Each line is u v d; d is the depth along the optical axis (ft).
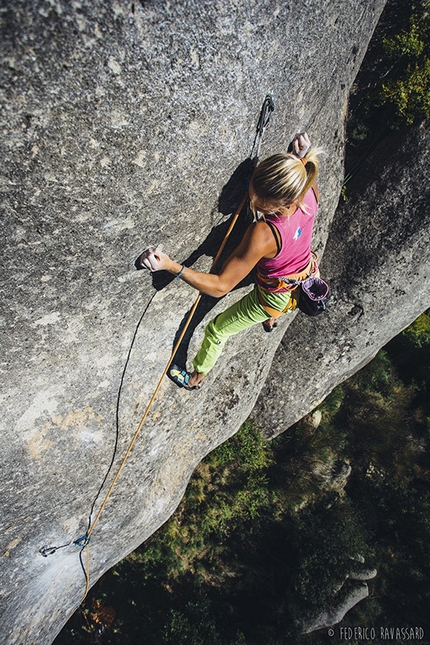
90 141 7.45
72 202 8.17
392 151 17.46
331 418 35.24
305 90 10.56
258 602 33.81
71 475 13.21
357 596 33.45
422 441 36.42
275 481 32.60
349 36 11.73
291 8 8.16
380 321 22.36
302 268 9.61
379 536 36.47
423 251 18.80
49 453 12.34
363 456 35.65
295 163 7.63
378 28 15.38
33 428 11.76
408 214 18.12
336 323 22.79
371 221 18.95
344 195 18.95
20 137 6.88
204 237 10.94
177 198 9.34
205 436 20.47
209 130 8.57
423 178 17.20
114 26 6.39
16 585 14.98
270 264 9.17
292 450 32.63
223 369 18.28
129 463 14.69
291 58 9.13
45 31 6.01
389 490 35.58
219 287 9.07
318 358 24.91
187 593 33.22
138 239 9.67
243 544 33.42
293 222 8.43
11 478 12.03
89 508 14.89
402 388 36.68
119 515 16.20
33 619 17.01
